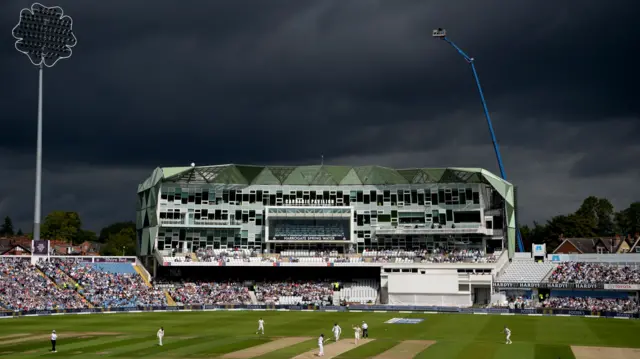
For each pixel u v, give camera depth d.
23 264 115.88
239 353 60.28
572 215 180.12
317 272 135.75
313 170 137.25
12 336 73.50
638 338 74.12
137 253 146.75
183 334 77.50
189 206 134.38
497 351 62.69
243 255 130.88
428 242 134.00
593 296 111.38
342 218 134.25
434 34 162.50
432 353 61.03
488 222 133.00
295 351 61.84
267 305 116.06
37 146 119.19
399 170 136.12
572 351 63.09
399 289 120.88
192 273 135.00
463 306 116.56
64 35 120.00
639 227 191.12
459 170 130.50
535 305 110.56
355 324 90.31
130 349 62.88
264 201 137.12
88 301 109.31
